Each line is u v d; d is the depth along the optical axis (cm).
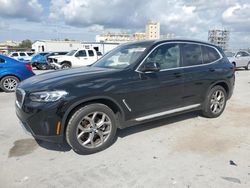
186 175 328
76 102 363
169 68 475
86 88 373
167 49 479
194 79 506
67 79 383
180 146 418
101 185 308
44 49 4812
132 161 368
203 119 561
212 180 316
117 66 454
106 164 359
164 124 525
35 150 406
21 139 452
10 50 4662
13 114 620
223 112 623
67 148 412
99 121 398
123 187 304
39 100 358
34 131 366
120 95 403
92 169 346
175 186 304
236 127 512
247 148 410
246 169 343
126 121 423
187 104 511
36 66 2520
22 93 382
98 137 403
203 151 399
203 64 536
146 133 475
